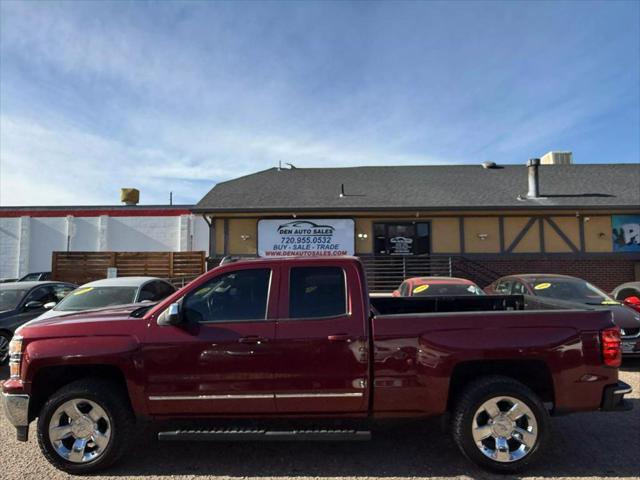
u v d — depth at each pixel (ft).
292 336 12.44
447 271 54.08
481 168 67.97
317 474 12.23
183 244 73.87
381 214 54.39
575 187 57.93
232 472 12.39
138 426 15.60
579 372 12.37
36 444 14.52
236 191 58.90
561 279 29.25
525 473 12.21
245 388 12.35
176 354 12.40
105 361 12.36
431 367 12.29
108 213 74.38
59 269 58.44
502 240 54.24
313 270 13.25
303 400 12.41
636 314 23.95
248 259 13.75
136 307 14.80
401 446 14.14
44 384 13.25
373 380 12.38
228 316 12.88
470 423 12.20
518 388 12.23
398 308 18.12
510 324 12.50
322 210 52.49
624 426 15.75
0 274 72.49
